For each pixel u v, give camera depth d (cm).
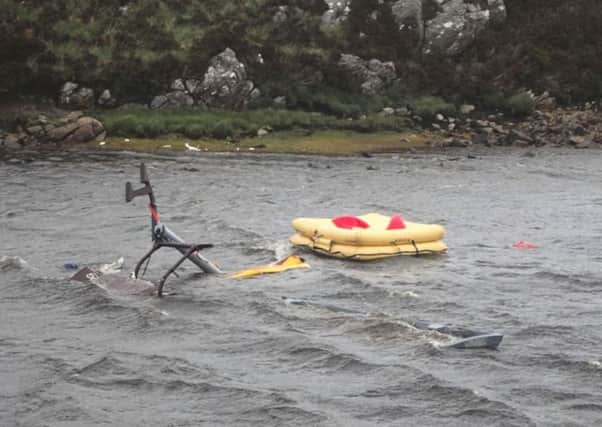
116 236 1755
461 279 1438
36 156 2939
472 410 924
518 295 1349
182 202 2167
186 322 1199
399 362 1048
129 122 3303
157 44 3625
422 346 1096
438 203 2242
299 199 2258
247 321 1205
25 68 3391
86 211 2025
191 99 3522
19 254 1585
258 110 3538
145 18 3709
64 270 1473
